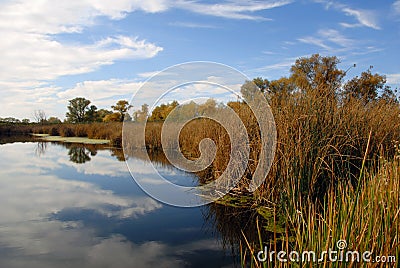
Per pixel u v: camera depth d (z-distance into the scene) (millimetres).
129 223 4355
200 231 3996
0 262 3254
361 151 4328
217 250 3434
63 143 17641
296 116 4406
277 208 4324
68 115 36500
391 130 4801
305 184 4020
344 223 2262
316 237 2416
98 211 4906
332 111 4617
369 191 2574
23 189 6414
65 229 4164
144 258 3293
